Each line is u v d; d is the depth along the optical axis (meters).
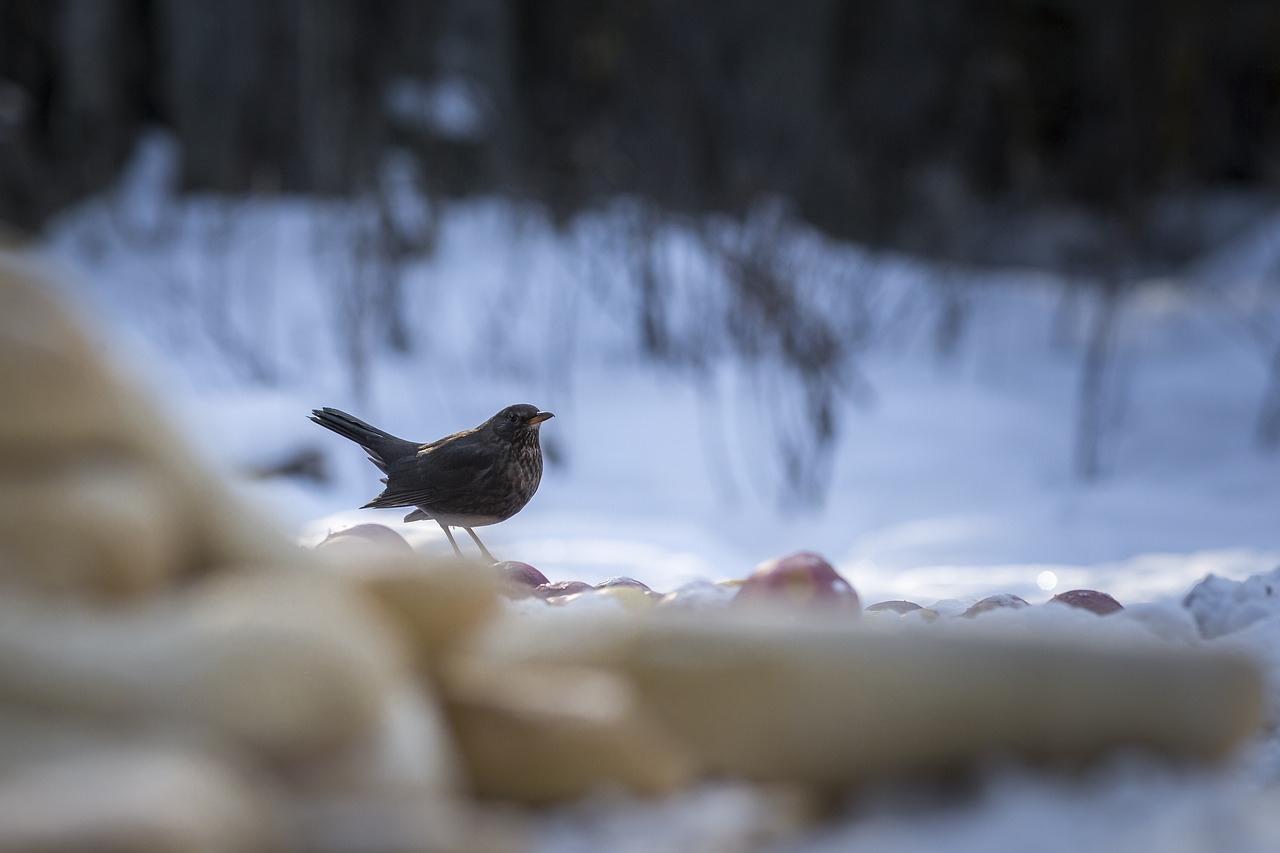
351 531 3.35
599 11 22.50
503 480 6.45
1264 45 24.25
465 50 22.09
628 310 18.61
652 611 2.81
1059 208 24.33
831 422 15.20
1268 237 23.42
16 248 1.55
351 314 16.53
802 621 1.75
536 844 1.52
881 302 20.06
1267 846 1.47
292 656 1.25
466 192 21.67
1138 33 23.17
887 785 1.69
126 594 1.38
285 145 21.27
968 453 15.88
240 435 12.33
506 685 1.70
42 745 1.20
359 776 1.29
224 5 21.00
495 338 17.27
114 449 1.45
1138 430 17.09
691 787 1.66
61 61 21.06
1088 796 1.64
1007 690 1.70
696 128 20.69
